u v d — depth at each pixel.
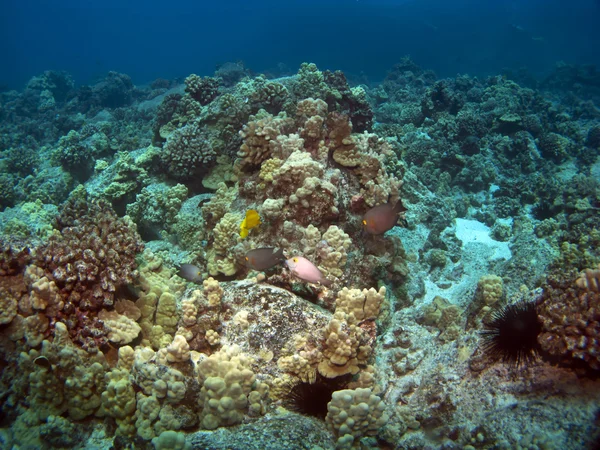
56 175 4.08
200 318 1.59
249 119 3.06
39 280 1.43
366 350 1.52
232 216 2.12
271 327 1.62
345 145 2.27
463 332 1.77
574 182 3.73
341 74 3.82
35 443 1.35
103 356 1.47
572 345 1.29
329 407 1.35
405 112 5.88
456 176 4.25
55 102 9.16
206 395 1.35
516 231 3.37
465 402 1.50
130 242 1.68
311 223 1.96
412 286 2.52
